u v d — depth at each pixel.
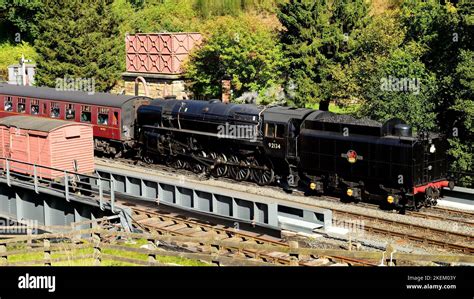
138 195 28.17
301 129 28.94
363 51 36.31
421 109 29.03
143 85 45.28
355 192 26.72
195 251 21.42
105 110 35.62
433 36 32.22
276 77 39.00
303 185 30.66
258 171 30.72
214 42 39.88
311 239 22.14
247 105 31.39
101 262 19.39
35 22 61.62
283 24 40.31
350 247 20.84
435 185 25.98
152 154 35.06
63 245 20.16
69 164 27.91
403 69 30.31
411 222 23.91
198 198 25.78
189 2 63.03
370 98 30.91
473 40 29.83
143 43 46.19
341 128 27.45
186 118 32.91
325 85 37.50
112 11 51.38
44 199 25.72
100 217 24.03
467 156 27.75
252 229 23.11
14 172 29.33
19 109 40.31
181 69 43.97
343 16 39.44
